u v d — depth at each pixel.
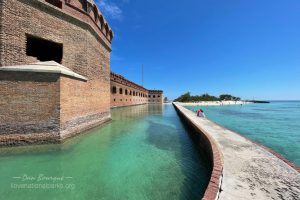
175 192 4.23
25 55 7.82
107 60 14.45
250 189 3.24
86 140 8.65
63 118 8.05
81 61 10.28
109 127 12.29
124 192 4.19
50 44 9.38
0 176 4.88
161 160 6.34
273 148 9.36
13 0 7.44
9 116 7.04
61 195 4.00
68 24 9.56
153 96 69.44
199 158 6.66
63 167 5.55
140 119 17.14
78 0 10.55
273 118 24.39
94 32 11.55
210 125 10.16
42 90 7.52
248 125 17.66
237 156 4.98
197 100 87.00
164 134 10.62
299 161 7.41
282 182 3.52
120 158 6.42
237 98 119.00
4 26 7.15
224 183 3.44
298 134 13.13
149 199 3.92
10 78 7.09
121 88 32.69
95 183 4.60
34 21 8.09
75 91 9.23
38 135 7.41
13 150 6.77
